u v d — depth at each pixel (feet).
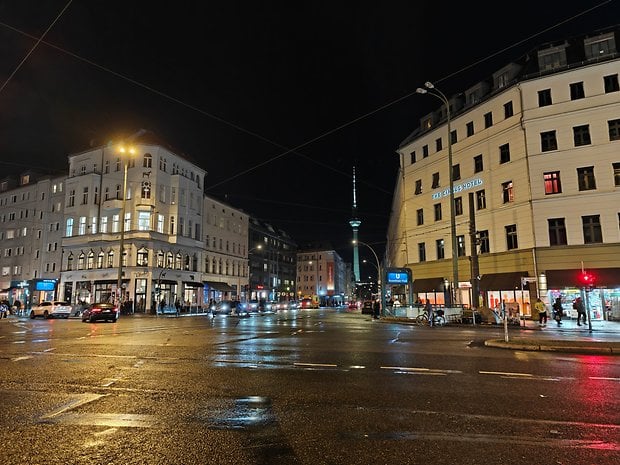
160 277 161.99
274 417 18.57
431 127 138.10
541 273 99.35
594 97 98.22
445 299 126.21
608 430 16.84
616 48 99.19
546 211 100.78
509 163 109.40
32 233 196.75
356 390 23.94
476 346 47.85
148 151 170.19
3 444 15.08
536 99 104.73
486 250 115.44
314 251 455.63
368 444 15.21
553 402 21.24
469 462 13.60
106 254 166.30
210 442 15.38
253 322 102.53
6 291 196.03
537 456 14.10
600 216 95.20
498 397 22.27
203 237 200.85
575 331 69.92
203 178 200.95
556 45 109.09
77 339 52.70
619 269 91.71
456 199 127.24
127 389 23.97
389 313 129.80
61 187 191.01
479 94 125.08
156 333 63.00
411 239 145.59
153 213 166.30
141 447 14.83
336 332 69.97
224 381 26.35
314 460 13.73
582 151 98.27
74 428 16.90
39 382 25.81
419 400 21.63
